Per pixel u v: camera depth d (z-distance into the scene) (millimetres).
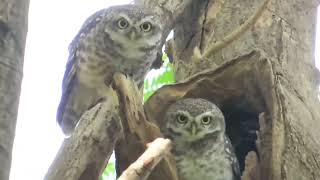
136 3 7547
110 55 6777
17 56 2727
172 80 7586
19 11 2793
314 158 5184
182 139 6070
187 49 6918
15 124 2629
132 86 5281
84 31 6953
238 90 5957
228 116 6570
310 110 5637
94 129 5086
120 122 5168
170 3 7102
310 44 6508
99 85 6797
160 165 5066
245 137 6805
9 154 2559
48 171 4840
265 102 5512
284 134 5176
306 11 6711
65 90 7043
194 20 6941
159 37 6965
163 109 6012
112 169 6875
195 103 6121
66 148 4965
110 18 6812
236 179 6117
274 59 5926
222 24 6680
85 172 4965
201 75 5984
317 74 6250
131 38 6738
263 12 6434
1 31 2717
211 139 6078
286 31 6344
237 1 6773
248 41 6289
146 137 5117
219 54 6289
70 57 7059
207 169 6000
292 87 5676
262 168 5168
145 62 6922
